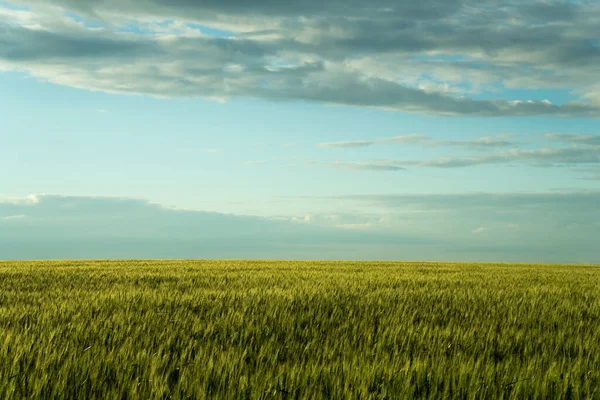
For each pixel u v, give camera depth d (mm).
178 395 4359
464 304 10469
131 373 4930
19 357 5199
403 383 4801
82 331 6820
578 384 4898
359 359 5641
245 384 4609
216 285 13844
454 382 4859
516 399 4555
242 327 7418
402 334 7152
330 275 17891
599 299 12062
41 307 9180
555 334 7559
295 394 4477
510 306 10273
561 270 26266
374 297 11188
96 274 17266
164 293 11305
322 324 7820
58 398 4262
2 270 19078
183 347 6215
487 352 6281
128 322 7586
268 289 12445
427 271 22109
